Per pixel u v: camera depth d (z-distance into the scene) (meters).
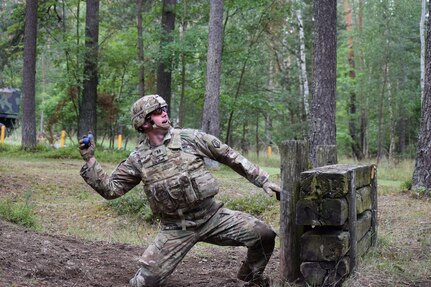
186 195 4.43
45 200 12.09
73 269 5.10
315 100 14.02
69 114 28.52
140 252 6.33
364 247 5.62
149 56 23.59
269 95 31.66
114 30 25.55
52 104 36.34
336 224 4.48
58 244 5.91
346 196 4.72
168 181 4.41
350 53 35.81
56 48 24.16
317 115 13.97
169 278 5.30
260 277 4.92
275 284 4.78
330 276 4.57
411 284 4.96
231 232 4.63
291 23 30.80
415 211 9.66
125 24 24.61
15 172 14.91
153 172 4.45
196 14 23.50
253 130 40.62
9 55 27.48
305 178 4.57
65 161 19.70
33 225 7.55
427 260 5.89
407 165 21.86
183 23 23.86
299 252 4.87
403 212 9.59
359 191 5.42
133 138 36.69
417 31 30.64
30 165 17.45
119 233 9.18
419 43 30.97
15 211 7.60
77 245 6.14
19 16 25.50
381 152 33.22
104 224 10.22
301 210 4.56
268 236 4.70
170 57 22.77
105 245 6.45
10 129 32.25
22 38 26.14
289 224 4.80
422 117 11.55
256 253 4.81
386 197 11.29
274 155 27.09
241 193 12.34
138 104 4.43
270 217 10.66
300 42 28.20
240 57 23.44
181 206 4.48
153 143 4.50
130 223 10.37
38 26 26.09
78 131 25.89
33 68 22.36
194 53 23.08
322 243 4.56
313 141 13.99
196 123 32.81
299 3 25.03
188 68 27.58
